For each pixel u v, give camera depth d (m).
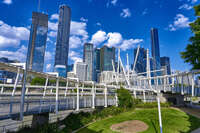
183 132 19.14
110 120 27.12
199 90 31.12
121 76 79.62
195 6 12.30
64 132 19.92
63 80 24.72
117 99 38.16
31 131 18.64
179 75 39.47
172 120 25.45
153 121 25.27
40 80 64.19
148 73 61.50
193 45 12.47
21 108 14.65
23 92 14.82
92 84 31.69
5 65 16.52
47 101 22.80
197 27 12.35
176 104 48.06
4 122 25.36
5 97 24.17
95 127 22.89
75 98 28.95
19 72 19.06
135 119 27.36
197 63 12.39
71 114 26.56
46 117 23.23
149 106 40.97
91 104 30.86
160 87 51.38
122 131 20.19
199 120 25.30
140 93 65.94
